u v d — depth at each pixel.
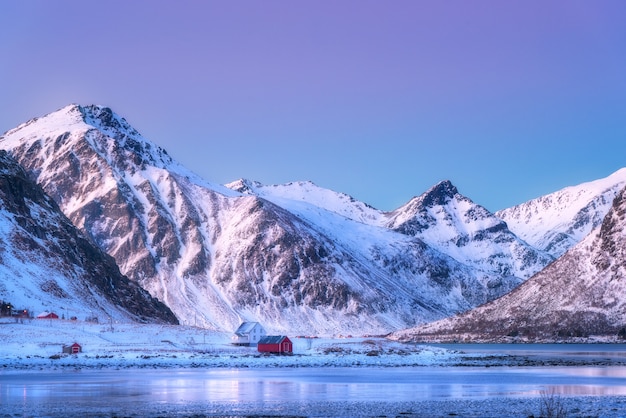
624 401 115.06
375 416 101.25
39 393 126.81
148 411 106.00
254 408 108.81
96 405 111.81
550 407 105.50
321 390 132.25
